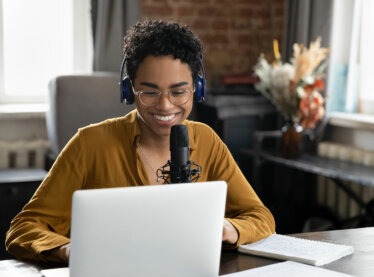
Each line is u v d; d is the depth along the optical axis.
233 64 5.00
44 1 4.50
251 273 1.53
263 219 1.88
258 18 5.02
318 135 4.37
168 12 4.79
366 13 4.32
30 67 4.54
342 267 1.63
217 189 1.41
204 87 1.77
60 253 1.59
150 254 1.36
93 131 1.85
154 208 1.34
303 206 4.27
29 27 4.50
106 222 1.31
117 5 4.28
